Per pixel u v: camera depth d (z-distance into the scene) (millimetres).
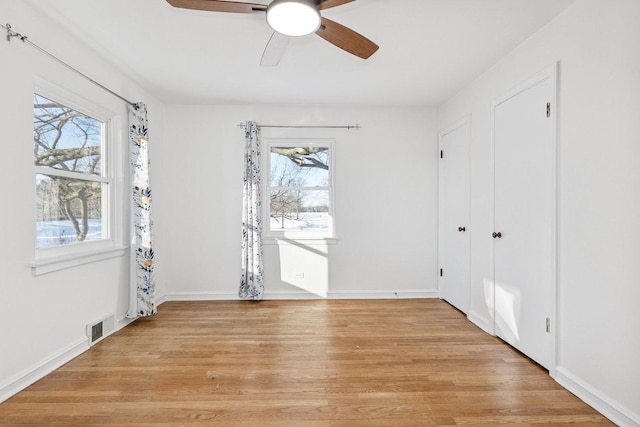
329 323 3109
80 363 2285
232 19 2148
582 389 1864
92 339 2570
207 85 3281
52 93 2217
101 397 1881
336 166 3941
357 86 3314
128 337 2760
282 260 3930
